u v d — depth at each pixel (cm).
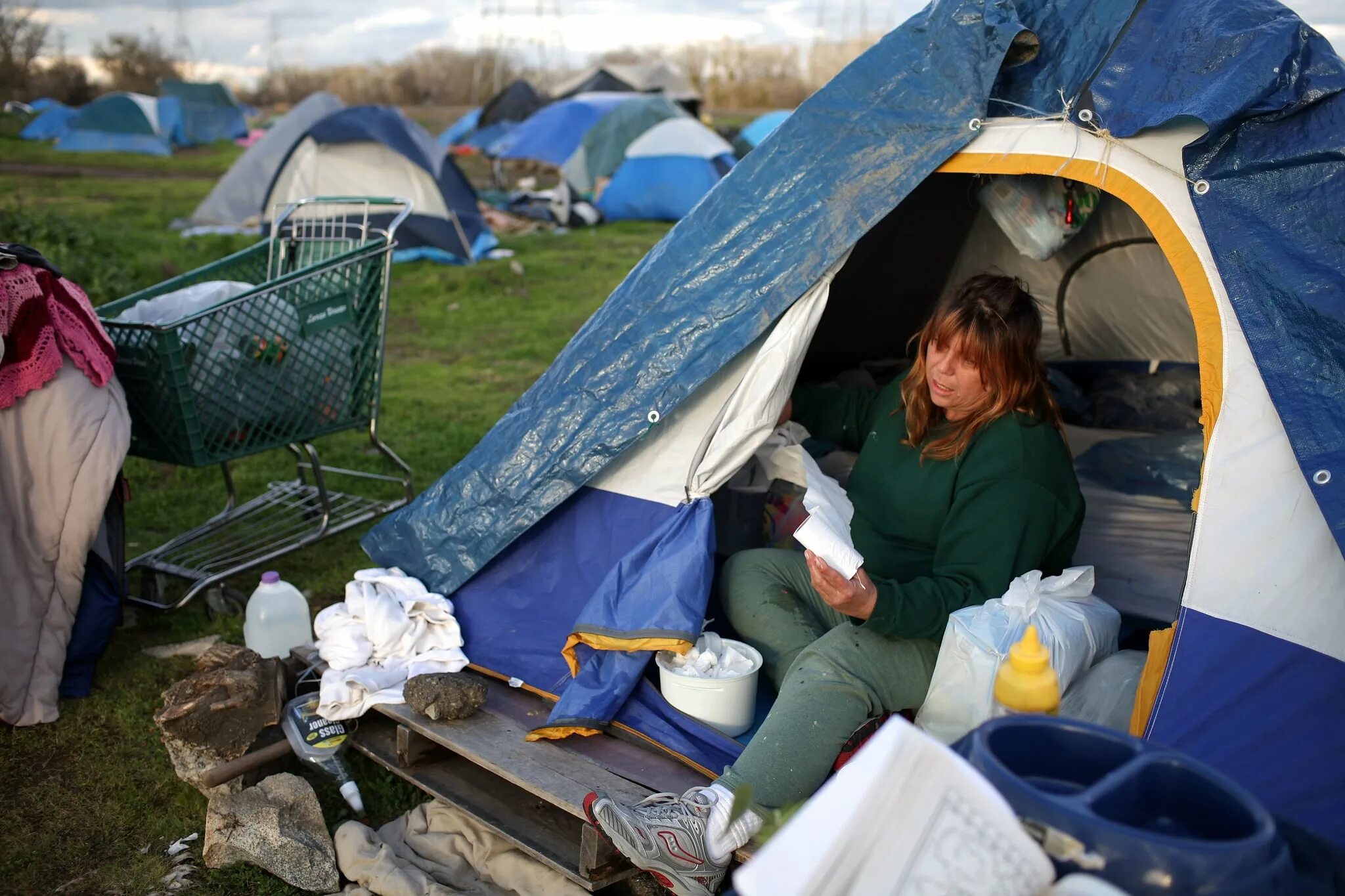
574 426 318
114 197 1672
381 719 323
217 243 1185
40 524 324
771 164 298
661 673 286
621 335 312
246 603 406
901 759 131
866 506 295
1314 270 226
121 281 905
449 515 342
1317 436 220
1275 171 234
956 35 275
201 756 293
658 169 1614
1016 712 165
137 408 390
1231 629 227
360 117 1129
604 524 324
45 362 318
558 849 259
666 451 313
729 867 242
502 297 1044
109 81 5750
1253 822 134
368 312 435
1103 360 497
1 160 2327
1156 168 247
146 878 265
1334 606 219
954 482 276
